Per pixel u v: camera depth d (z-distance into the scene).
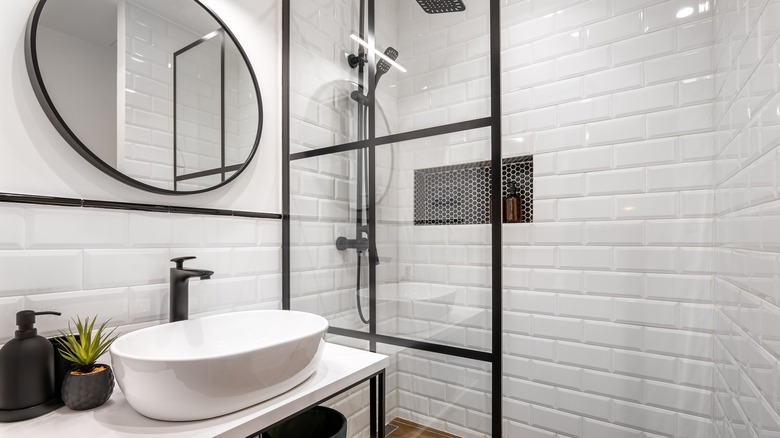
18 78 0.92
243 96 1.48
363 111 1.50
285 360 0.86
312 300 1.57
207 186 1.34
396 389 1.41
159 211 1.20
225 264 1.41
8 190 0.90
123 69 1.12
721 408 1.22
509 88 1.76
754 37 0.83
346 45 1.54
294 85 1.64
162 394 0.73
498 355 1.22
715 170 1.32
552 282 1.64
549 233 1.66
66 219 0.99
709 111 1.34
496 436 1.21
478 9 1.29
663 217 1.42
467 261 1.29
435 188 1.35
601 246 1.54
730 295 1.09
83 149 1.01
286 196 1.64
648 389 1.44
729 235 1.10
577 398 1.58
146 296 1.16
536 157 1.69
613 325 1.51
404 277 1.41
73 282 1.00
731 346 1.08
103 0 1.08
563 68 1.64
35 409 0.79
